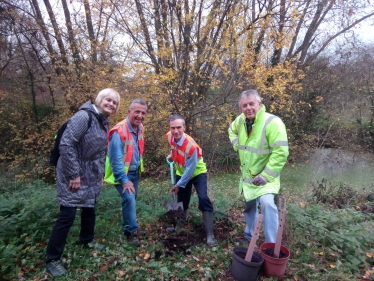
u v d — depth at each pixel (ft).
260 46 22.29
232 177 32.55
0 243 10.24
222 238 12.34
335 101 45.70
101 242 11.32
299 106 40.29
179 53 22.52
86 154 9.36
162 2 22.17
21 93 41.70
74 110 32.76
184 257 10.74
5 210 12.41
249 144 10.98
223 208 14.40
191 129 24.43
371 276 9.64
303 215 13.96
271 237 10.14
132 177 12.22
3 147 38.88
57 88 33.96
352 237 11.30
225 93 23.09
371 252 10.86
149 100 24.25
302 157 41.83
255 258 9.64
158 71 23.44
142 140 12.37
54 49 34.04
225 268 9.98
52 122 36.91
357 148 42.60
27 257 9.75
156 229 12.97
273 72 22.09
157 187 23.61
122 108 25.98
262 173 10.44
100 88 27.35
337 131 43.68
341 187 22.43
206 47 21.44
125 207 11.37
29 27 35.17
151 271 9.59
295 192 25.11
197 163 12.37
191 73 23.21
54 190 16.74
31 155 35.53
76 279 9.05
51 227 11.41
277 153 10.19
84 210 10.38
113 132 11.10
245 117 11.39
